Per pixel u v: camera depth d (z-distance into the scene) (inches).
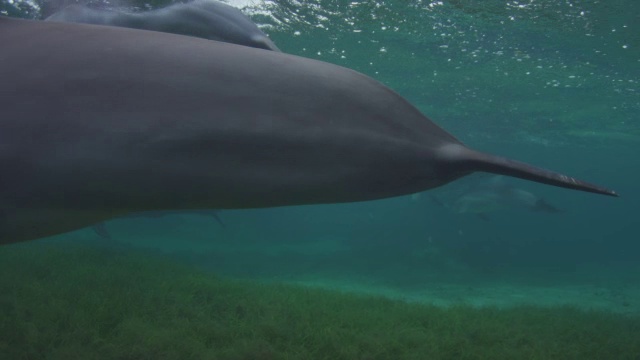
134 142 73.8
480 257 1279.5
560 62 770.2
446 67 847.7
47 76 78.7
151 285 435.5
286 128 76.0
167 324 303.9
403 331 332.2
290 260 1155.3
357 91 81.5
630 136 1478.8
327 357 265.4
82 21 107.0
